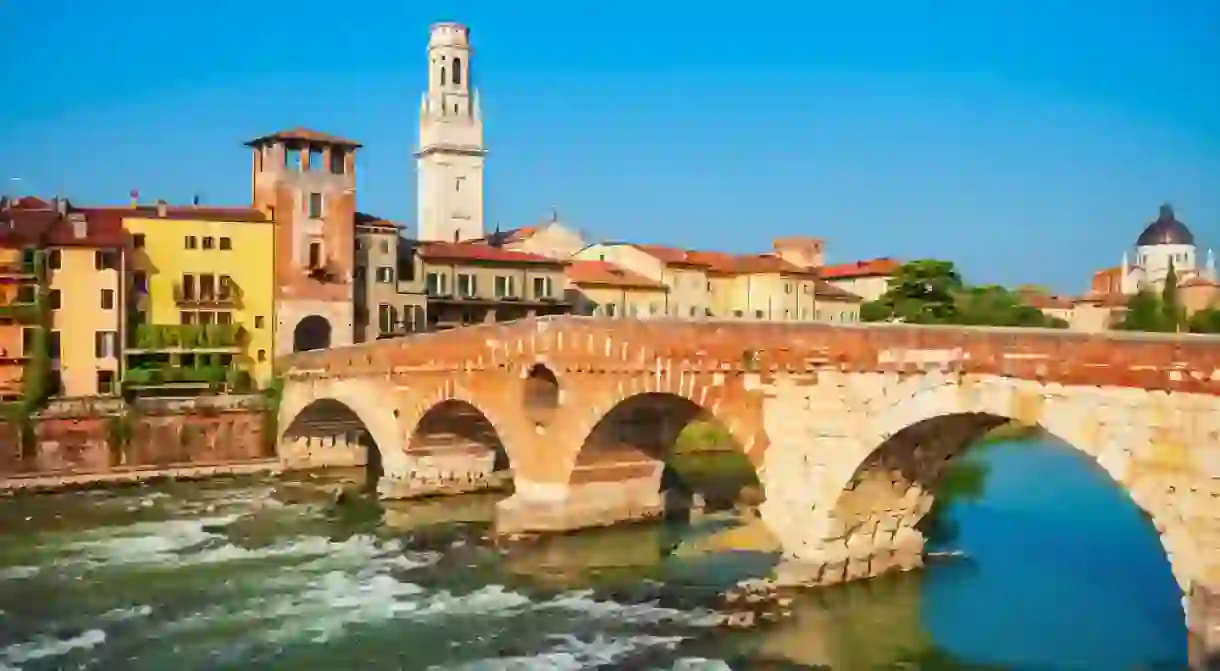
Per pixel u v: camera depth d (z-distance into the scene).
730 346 58.38
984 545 63.94
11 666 47.12
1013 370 46.09
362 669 46.62
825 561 54.22
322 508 83.88
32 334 99.69
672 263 144.12
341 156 120.00
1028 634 48.34
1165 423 41.41
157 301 110.69
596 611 54.19
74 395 103.19
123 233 107.88
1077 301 169.75
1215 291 154.88
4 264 99.75
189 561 65.88
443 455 88.69
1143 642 47.09
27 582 60.84
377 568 64.06
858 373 52.03
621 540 69.06
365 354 91.06
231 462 100.88
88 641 50.50
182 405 101.62
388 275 123.81
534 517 71.06
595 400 67.56
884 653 46.59
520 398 73.44
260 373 114.75
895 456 53.16
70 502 86.31
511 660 47.34
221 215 114.06
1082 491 84.19
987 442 116.19
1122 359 42.59
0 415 93.56
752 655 46.91
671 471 88.62
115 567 64.38
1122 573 57.75
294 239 116.88
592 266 143.38
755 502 80.31
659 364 62.66
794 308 149.50
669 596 56.00
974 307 134.62
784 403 55.56
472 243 149.25
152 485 94.62
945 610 51.81
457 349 79.88
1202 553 40.53
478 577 61.41
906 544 57.69
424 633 51.41
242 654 48.75
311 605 56.31
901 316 132.12
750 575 59.69
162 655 48.62
